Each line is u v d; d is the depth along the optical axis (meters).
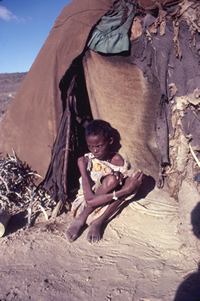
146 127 2.91
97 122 2.60
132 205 3.00
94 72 3.04
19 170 3.38
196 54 2.41
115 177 2.61
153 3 2.56
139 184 2.69
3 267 2.24
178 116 2.62
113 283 1.97
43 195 3.41
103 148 2.59
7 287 1.99
